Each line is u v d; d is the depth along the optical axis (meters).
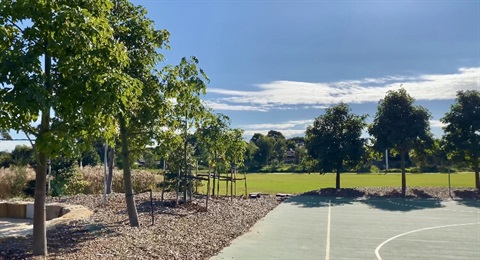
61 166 21.08
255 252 10.13
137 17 10.88
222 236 11.60
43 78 6.16
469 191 26.03
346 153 27.28
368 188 28.20
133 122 11.22
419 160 28.00
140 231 10.59
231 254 9.77
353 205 21.42
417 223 15.55
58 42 6.35
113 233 10.09
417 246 11.32
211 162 20.20
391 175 49.88
